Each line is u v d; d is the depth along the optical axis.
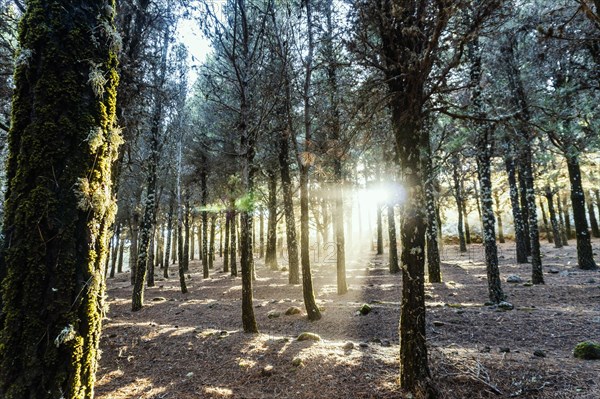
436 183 14.62
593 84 8.67
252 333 7.84
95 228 2.25
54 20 2.24
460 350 5.98
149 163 13.77
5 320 1.94
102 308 2.33
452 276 15.69
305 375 5.29
